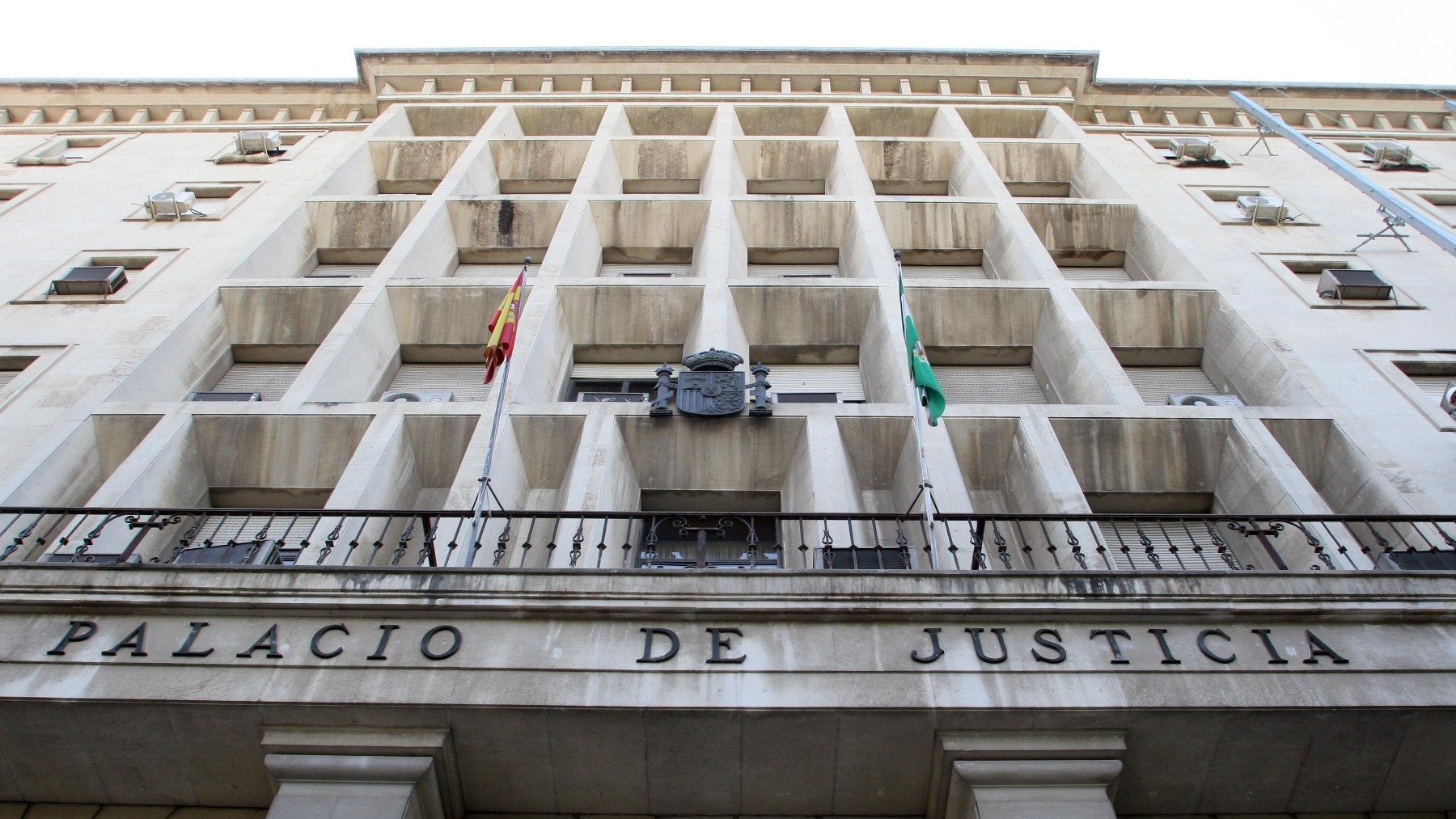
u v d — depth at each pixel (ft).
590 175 64.08
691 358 43.88
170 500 38.55
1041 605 26.86
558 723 25.30
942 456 39.78
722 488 41.45
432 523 37.86
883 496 40.96
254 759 26.23
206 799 26.96
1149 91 82.38
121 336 48.03
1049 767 25.23
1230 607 26.89
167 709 25.27
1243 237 60.39
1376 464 38.65
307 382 43.19
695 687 25.44
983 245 61.00
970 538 36.65
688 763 26.14
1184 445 41.37
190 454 40.47
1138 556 38.14
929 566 34.37
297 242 59.21
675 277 54.19
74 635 26.61
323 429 41.16
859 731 25.49
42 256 56.70
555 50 81.20
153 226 60.90
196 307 49.08
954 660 26.17
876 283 51.44
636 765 26.16
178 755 26.20
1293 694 25.38
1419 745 25.75
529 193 69.97
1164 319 51.13
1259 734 25.61
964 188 67.77
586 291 51.57
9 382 45.37
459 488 36.76
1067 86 81.87
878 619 26.99
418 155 70.49
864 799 26.73
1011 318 51.83
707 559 40.09
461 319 51.19
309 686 25.46
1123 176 65.51
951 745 25.44
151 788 26.81
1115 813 25.35
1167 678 25.82
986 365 52.37
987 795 24.82
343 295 51.19
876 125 78.18
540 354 46.85
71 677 25.58
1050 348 50.06
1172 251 56.24
